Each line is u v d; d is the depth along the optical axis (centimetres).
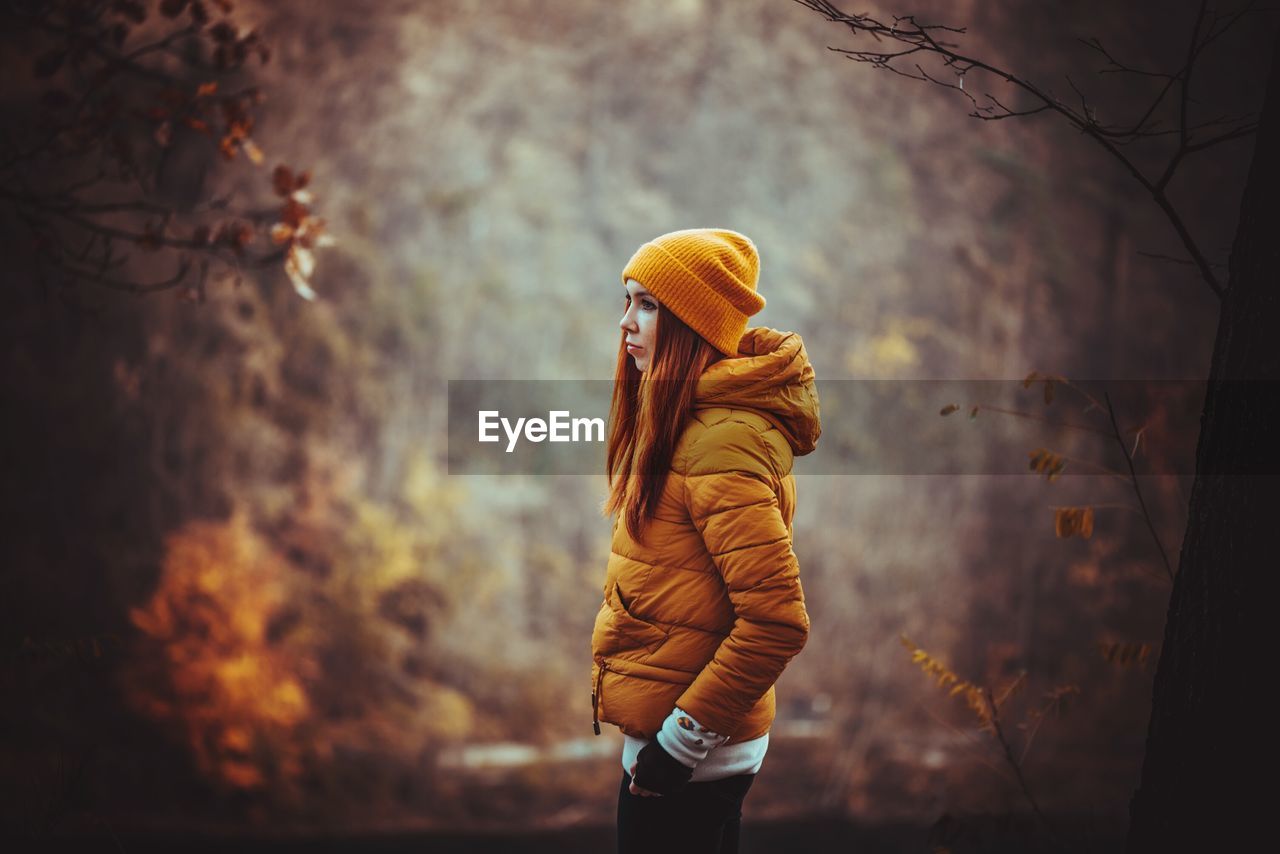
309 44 2030
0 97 1224
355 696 1742
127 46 942
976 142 2228
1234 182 1852
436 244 2281
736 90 2462
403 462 2080
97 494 1638
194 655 1522
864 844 1608
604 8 2409
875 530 2003
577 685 1930
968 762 1565
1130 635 1764
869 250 2345
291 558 1847
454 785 1673
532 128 2416
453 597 1970
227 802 1452
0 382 1612
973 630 1917
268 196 1697
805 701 1900
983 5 1991
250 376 1841
